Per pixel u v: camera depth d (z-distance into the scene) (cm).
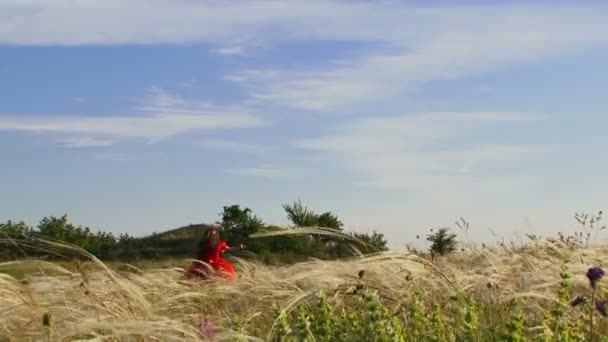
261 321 881
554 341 631
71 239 3091
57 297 813
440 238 1169
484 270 1014
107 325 690
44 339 687
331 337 655
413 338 689
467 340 674
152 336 703
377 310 617
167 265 1572
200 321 789
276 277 1074
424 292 845
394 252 935
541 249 1198
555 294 838
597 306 657
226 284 1103
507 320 718
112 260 2972
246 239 2592
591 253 1138
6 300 810
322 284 878
